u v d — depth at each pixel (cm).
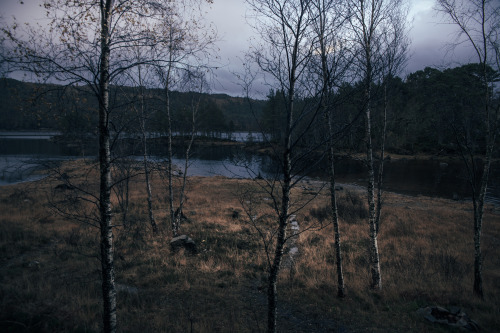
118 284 830
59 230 1271
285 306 786
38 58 364
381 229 1631
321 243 1377
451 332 652
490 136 796
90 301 676
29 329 523
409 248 1331
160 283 867
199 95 1194
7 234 1162
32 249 1061
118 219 1502
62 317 584
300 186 2927
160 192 2462
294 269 1038
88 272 875
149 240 1223
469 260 1184
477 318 720
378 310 765
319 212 1938
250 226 1605
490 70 738
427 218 1936
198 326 634
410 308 768
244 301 806
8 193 1922
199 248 1209
